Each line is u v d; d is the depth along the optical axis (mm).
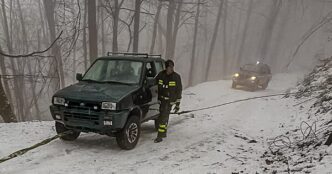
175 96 8523
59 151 7156
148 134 9297
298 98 15117
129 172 6129
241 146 8180
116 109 7078
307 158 6238
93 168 6277
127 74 8383
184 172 6145
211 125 10742
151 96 8648
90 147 7660
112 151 7469
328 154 6023
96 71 8656
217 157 7184
